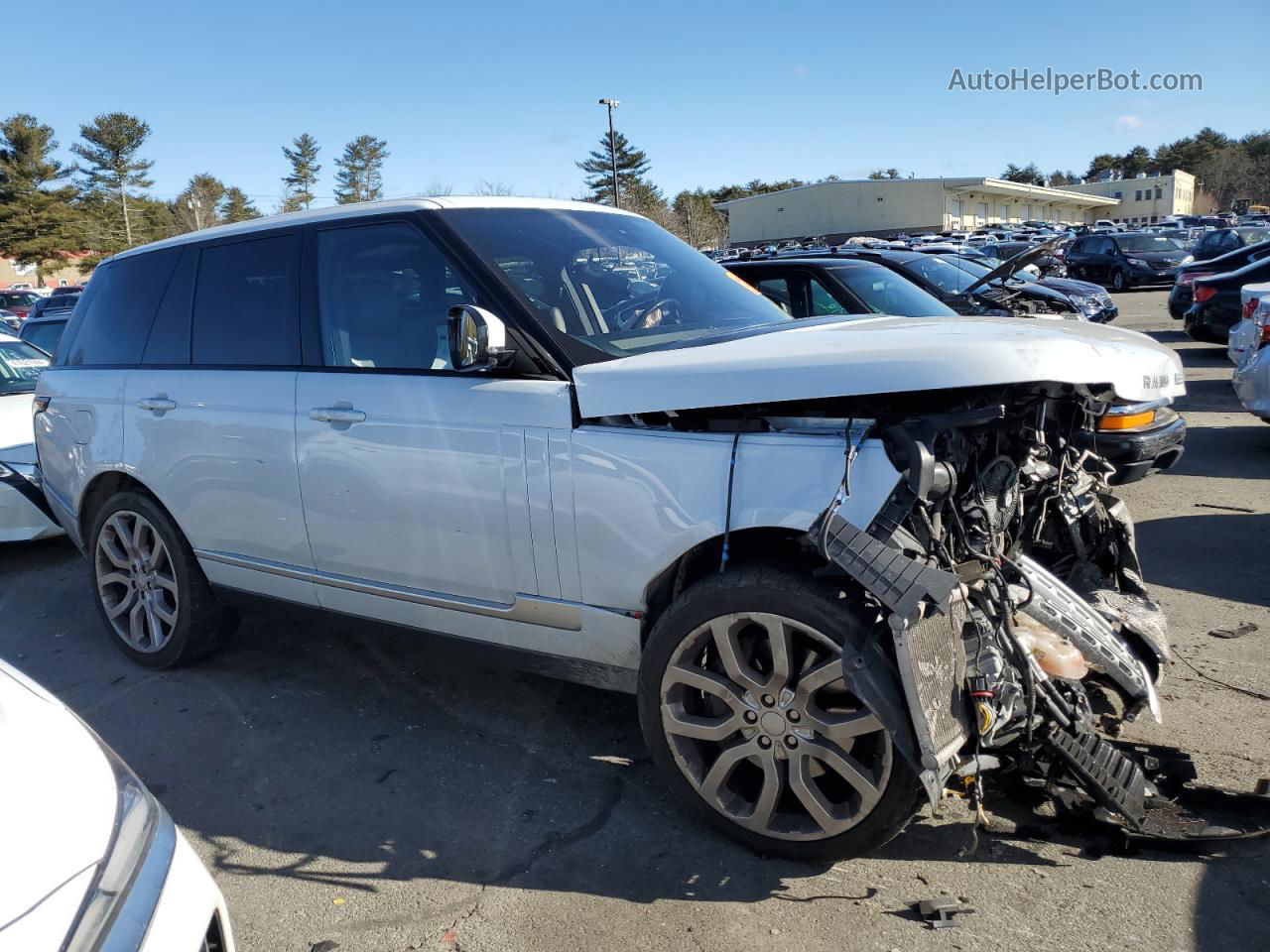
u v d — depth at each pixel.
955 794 3.14
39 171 65.62
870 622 2.64
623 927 2.62
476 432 3.24
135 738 3.87
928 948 2.48
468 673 4.38
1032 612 2.99
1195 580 5.16
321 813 3.26
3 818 1.70
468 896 2.78
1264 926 2.51
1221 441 8.72
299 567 3.87
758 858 2.89
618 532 2.97
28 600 5.68
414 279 3.57
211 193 72.25
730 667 2.81
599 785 3.36
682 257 4.12
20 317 23.42
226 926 1.92
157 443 4.25
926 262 9.34
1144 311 21.36
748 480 2.74
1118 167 130.00
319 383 3.70
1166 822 2.90
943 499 2.75
